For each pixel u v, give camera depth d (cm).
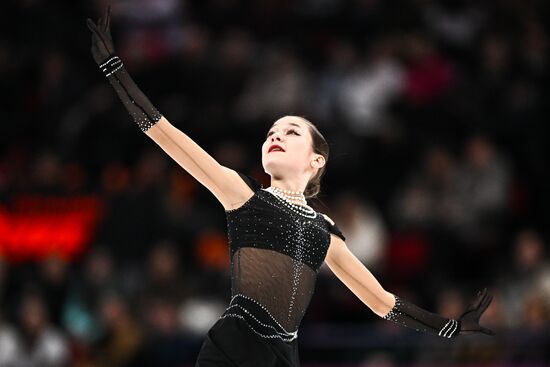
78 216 4016
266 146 1825
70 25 4812
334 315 3669
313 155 1850
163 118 1702
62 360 3469
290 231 1747
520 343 3216
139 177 4059
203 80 4356
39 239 4000
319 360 3509
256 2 4700
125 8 4756
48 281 3666
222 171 1733
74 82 4500
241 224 1741
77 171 4278
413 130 4234
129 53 4528
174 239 3875
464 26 4616
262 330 1691
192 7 4791
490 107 4256
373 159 4175
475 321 1970
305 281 1756
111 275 3684
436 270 3778
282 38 4616
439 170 3956
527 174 4188
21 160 4397
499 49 4369
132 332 3469
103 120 4347
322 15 4662
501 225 3928
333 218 3700
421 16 4584
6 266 3812
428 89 4288
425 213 3872
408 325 1941
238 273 1722
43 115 4469
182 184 4197
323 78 4309
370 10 4631
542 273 3466
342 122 4134
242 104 4306
